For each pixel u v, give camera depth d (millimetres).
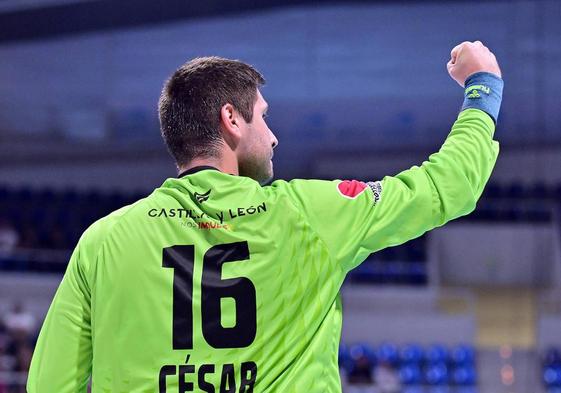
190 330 2920
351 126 35781
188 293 2953
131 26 32594
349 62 35469
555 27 34281
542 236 34344
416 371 28188
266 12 35250
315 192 3080
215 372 2885
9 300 30062
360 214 3049
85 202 35188
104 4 31219
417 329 30734
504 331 31219
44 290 30375
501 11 34500
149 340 2943
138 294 2992
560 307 31906
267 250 2969
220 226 3012
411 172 3197
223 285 2939
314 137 35875
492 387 28875
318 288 2980
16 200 34594
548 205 35031
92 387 3051
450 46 34969
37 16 31422
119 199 35656
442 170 3158
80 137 36062
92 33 32875
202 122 3162
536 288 33906
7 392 21094
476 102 3385
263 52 35438
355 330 30859
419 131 35469
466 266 34469
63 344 3145
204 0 31984
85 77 35688
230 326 2912
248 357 2896
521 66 34500
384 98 35531
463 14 34656
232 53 35312
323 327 2990
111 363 2988
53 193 35156
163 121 3266
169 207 3104
